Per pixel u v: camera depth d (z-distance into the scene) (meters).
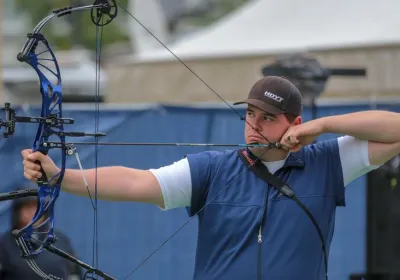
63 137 12.12
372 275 23.47
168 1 49.84
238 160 12.96
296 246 12.51
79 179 12.31
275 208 12.61
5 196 11.91
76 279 19.69
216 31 38.66
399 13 34.34
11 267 18.44
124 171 12.62
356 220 25.20
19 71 50.12
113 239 24.44
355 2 35.72
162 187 12.65
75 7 12.59
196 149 24.56
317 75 23.03
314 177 12.91
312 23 35.84
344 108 24.70
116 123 23.83
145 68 36.94
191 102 35.19
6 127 11.80
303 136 12.74
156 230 24.69
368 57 32.28
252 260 12.46
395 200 23.41
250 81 33.66
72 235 24.16
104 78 50.09
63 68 52.25
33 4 83.06
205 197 12.92
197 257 12.94
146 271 24.62
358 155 13.05
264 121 12.88
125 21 80.88
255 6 38.97
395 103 25.05
